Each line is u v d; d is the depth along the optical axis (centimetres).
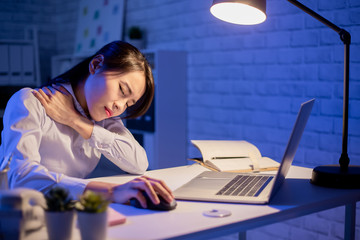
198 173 156
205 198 115
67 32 459
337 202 122
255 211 106
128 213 104
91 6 412
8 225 79
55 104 141
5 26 444
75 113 144
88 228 79
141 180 111
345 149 139
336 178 132
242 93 275
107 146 148
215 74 294
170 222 97
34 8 459
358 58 212
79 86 146
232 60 280
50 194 81
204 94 304
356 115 214
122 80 133
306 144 238
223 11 161
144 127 318
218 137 295
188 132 320
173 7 323
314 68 232
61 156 145
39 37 464
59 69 443
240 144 180
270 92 257
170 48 330
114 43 139
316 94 232
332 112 225
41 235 84
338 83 221
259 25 261
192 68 312
